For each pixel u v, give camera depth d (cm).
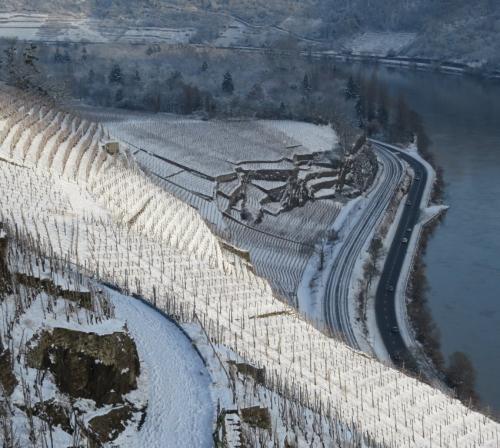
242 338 9925
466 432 10138
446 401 11081
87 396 6612
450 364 15638
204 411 7144
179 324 8888
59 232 11194
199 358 8231
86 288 8131
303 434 7519
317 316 17912
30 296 7381
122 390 6881
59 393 6381
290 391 8625
